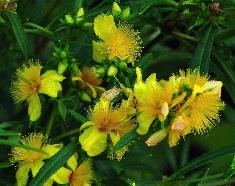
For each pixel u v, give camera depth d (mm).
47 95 385
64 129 390
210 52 397
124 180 398
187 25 416
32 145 367
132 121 360
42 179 346
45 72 381
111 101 364
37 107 380
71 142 359
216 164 403
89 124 359
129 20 394
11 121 402
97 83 386
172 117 344
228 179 399
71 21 385
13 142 346
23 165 371
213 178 403
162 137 346
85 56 402
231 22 401
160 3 400
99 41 385
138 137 357
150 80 357
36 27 403
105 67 375
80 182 369
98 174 414
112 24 378
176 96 344
